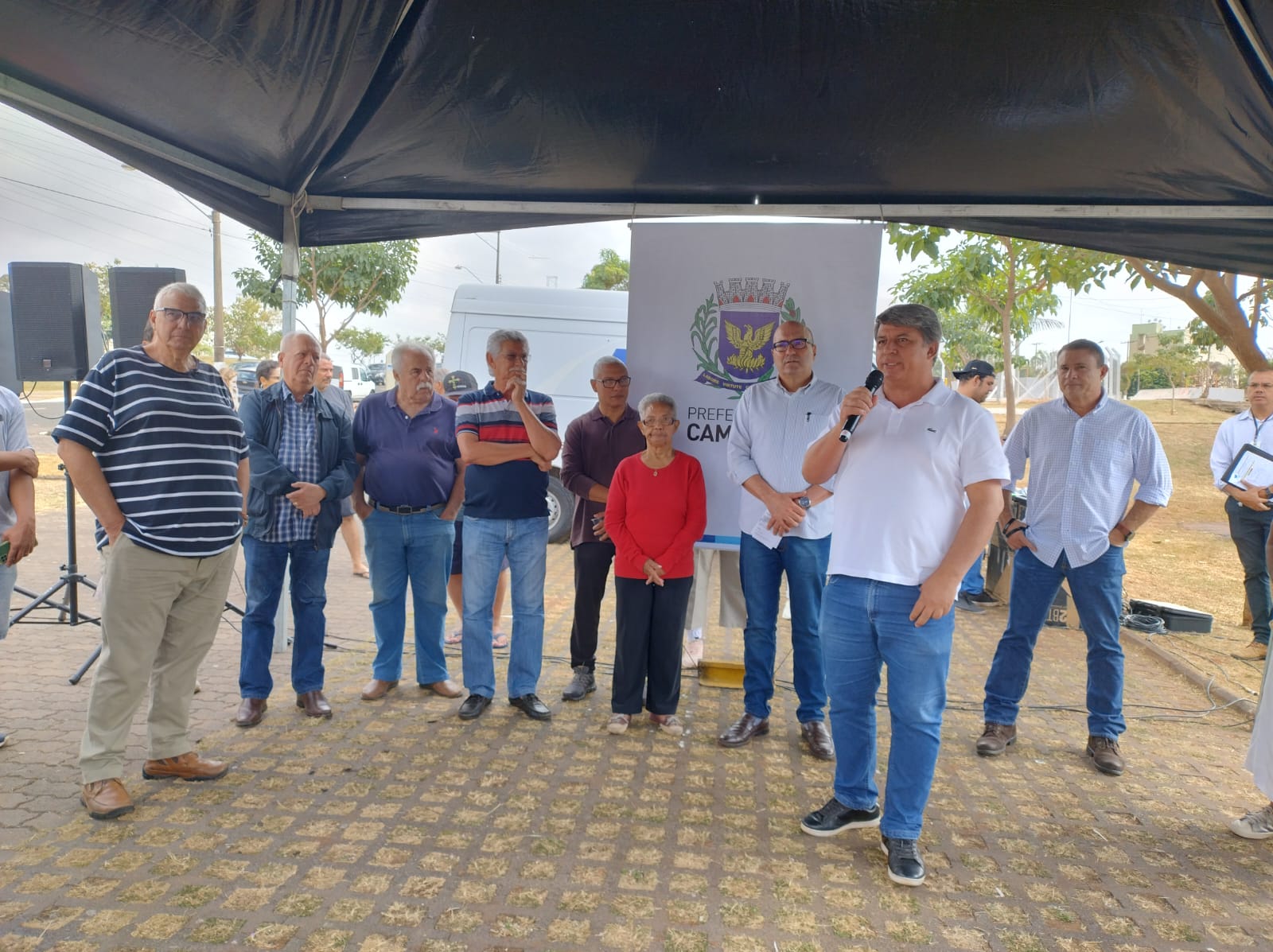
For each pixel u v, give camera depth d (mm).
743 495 3768
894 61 3086
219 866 2609
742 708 4266
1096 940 2393
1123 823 3133
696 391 4199
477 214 4496
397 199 4320
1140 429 3629
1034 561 3746
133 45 2791
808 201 4246
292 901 2434
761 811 3127
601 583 4250
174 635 3156
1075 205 3965
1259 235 3904
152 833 2803
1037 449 3781
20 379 4895
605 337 7777
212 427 3109
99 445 2889
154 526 2928
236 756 3447
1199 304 7461
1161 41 2840
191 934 2262
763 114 3475
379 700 4160
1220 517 11922
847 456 2854
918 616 2613
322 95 3268
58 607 5047
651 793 3244
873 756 2953
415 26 3002
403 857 2703
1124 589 7547
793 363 3592
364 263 13438
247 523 3730
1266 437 5527
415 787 3215
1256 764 3021
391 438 4016
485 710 4035
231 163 3854
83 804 2969
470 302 7895
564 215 4445
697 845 2855
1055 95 3184
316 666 3918
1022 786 3449
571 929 2352
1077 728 4168
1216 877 2758
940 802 3270
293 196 4242
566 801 3148
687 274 4160
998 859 2840
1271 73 2875
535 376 7809
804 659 3703
